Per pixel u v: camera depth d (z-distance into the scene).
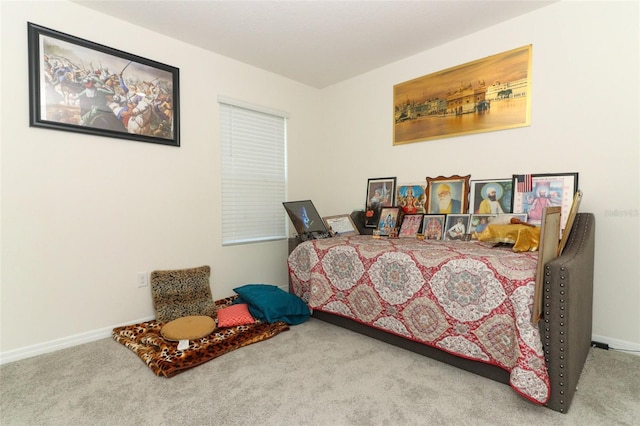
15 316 2.00
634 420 1.40
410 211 3.10
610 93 2.08
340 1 2.19
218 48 2.86
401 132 3.19
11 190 1.98
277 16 2.37
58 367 1.89
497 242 2.28
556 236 1.73
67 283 2.19
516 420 1.41
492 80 2.58
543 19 2.31
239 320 2.45
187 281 2.67
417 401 1.56
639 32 1.97
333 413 1.47
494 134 2.61
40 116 2.05
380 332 2.27
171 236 2.70
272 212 3.48
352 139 3.63
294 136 3.65
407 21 2.46
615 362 1.90
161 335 2.22
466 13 2.37
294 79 3.62
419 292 2.01
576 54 2.19
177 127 2.69
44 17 2.06
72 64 2.16
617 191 2.07
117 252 2.40
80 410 1.49
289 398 1.58
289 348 2.15
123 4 2.20
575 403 1.52
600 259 2.14
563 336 1.44
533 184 2.39
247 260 3.24
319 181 3.93
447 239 2.67
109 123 2.33
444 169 2.91
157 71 2.57
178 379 1.76
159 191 2.62
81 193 2.23
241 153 3.20
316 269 2.64
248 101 3.21
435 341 1.94
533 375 1.48
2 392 1.64
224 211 3.08
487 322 1.72
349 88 3.62
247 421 1.42
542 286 1.51
